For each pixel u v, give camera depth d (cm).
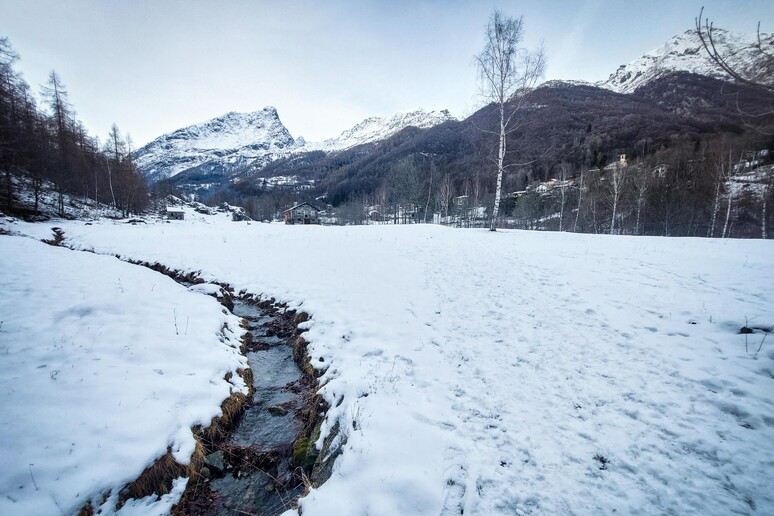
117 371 534
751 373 418
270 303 1069
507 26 1709
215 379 584
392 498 342
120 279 1010
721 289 653
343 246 1656
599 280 789
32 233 2286
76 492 347
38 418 416
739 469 314
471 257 1170
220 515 390
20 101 3819
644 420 389
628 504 306
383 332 704
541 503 321
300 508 348
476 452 388
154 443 422
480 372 536
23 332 602
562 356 532
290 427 541
